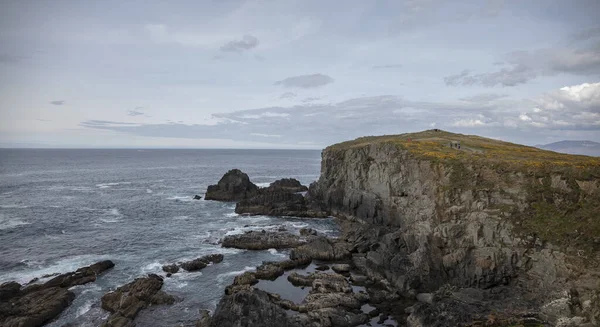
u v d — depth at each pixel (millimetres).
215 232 84312
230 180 131375
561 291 40125
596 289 37562
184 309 47188
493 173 53625
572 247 41469
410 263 54344
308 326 41594
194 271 60156
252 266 63125
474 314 41031
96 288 52375
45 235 77312
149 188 153250
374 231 74688
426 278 52219
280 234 78625
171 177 199875
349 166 100438
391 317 45938
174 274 58531
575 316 37719
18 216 93125
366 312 47062
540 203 47344
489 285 46938
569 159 57250
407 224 67750
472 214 51812
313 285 53312
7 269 57906
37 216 93812
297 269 62188
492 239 48594
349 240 74812
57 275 55438
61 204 111438
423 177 62875
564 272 40906
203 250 71062
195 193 141250
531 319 39875
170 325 43281
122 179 186000
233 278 57625
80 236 77375
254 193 127000
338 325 43406
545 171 49000
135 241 75312
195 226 89812
